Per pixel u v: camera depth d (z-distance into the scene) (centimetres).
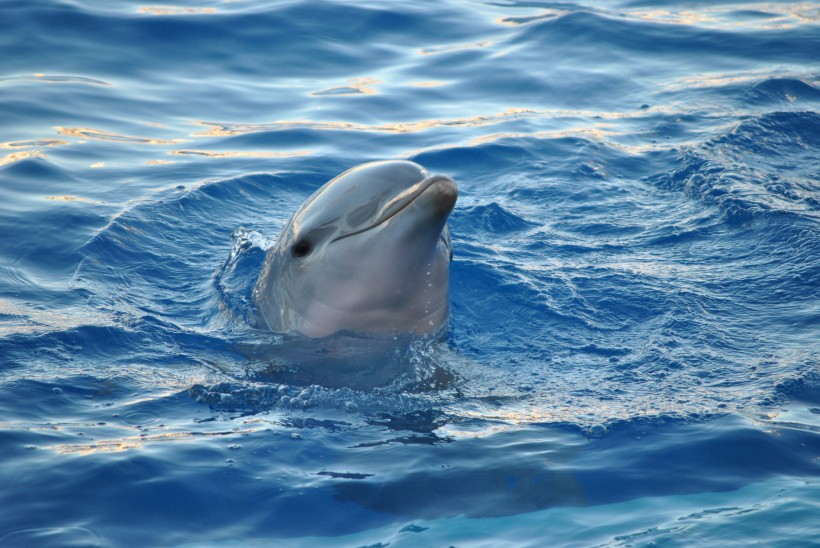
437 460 800
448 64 2098
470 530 707
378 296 920
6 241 1266
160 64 2012
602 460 801
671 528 703
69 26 2105
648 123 1781
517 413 883
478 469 786
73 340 1004
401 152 1659
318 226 935
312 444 820
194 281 1205
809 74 2005
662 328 1060
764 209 1363
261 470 778
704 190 1466
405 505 739
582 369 976
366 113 1839
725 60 2114
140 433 828
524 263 1238
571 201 1463
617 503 742
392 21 2308
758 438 825
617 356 1002
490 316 1103
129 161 1588
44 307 1088
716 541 682
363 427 855
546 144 1681
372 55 2142
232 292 1138
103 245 1258
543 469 783
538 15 2398
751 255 1252
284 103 1877
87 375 934
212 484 756
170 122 1769
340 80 2008
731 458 800
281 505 736
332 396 902
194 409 879
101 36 2084
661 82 2000
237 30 2172
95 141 1659
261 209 1449
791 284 1162
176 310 1118
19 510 715
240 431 838
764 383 927
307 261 951
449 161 1627
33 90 1825
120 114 1783
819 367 957
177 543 689
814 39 2214
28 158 1548
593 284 1172
